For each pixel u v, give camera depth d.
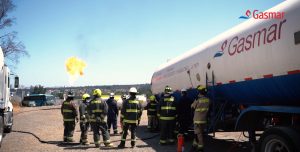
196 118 8.58
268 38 6.07
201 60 9.20
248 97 7.24
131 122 9.91
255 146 6.07
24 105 51.53
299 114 5.51
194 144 8.95
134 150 9.45
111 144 10.09
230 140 10.73
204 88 8.55
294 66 5.41
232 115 8.50
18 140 11.95
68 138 11.04
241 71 7.04
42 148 10.11
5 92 11.57
